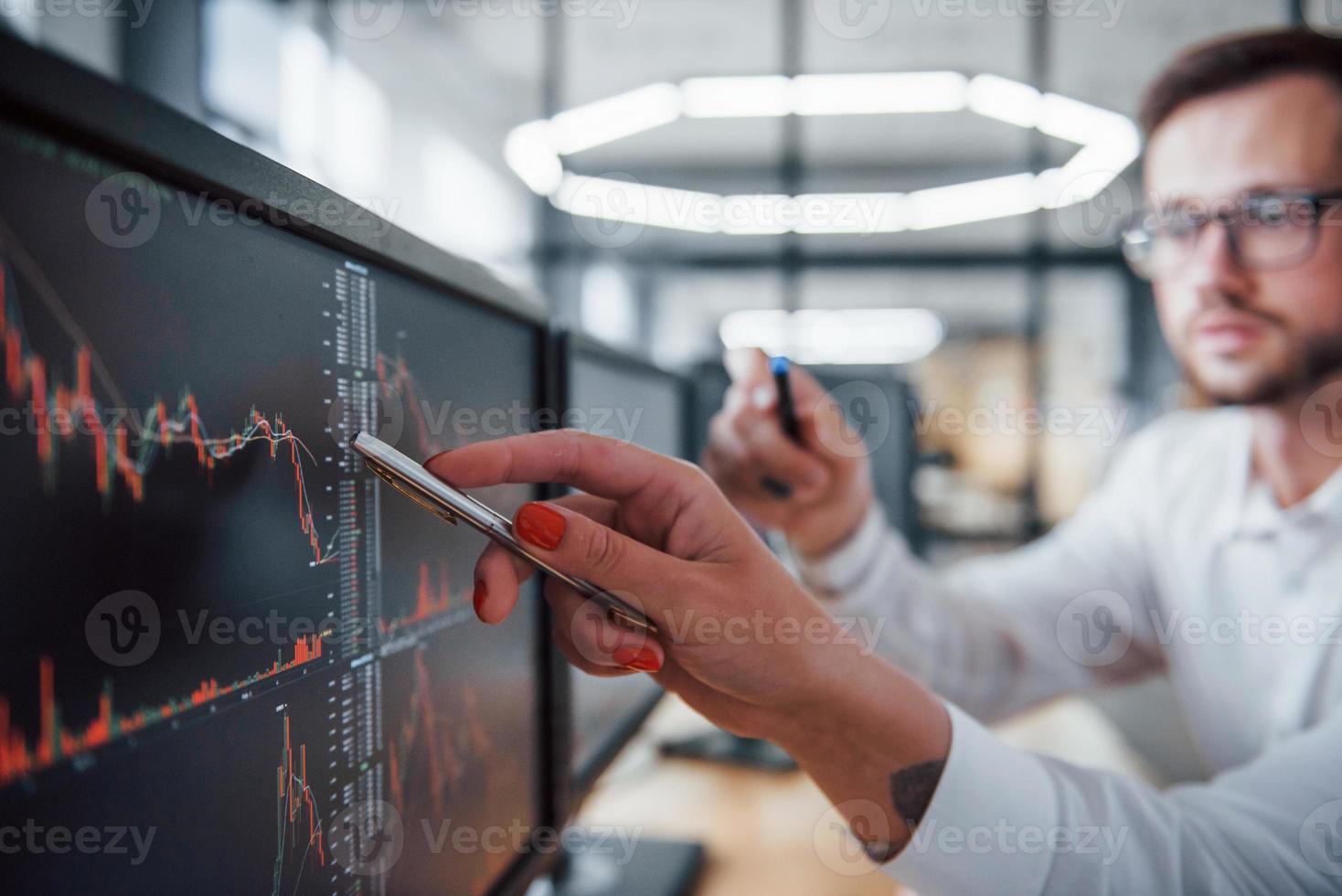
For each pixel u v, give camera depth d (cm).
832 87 319
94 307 28
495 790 61
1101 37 289
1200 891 59
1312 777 69
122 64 148
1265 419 117
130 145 28
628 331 434
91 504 28
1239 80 119
